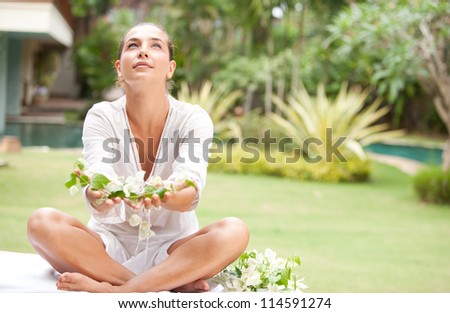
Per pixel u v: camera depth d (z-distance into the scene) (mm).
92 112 2781
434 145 15062
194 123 2760
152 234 2500
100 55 18797
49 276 2697
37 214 2543
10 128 14500
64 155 10273
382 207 7414
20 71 16547
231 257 2527
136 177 2467
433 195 7723
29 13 11516
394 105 16188
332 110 10070
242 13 13359
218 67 17109
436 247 5371
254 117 12055
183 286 2586
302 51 14617
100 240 2643
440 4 7875
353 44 8859
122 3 22109
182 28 17031
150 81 2668
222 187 8352
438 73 8273
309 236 5637
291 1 12922
